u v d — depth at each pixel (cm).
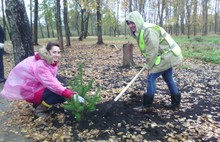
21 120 480
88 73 884
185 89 688
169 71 502
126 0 3128
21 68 464
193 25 4762
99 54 1496
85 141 404
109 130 434
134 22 463
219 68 1058
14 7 705
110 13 3130
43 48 446
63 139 407
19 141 409
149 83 490
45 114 484
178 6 4850
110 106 473
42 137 415
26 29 726
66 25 2114
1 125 465
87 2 1950
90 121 462
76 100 430
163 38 471
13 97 480
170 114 501
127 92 635
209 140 407
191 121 473
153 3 5122
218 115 506
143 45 470
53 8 3161
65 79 787
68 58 1325
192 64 1164
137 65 1020
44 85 455
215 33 5872
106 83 736
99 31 2308
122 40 2961
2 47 764
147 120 471
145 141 402
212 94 646
